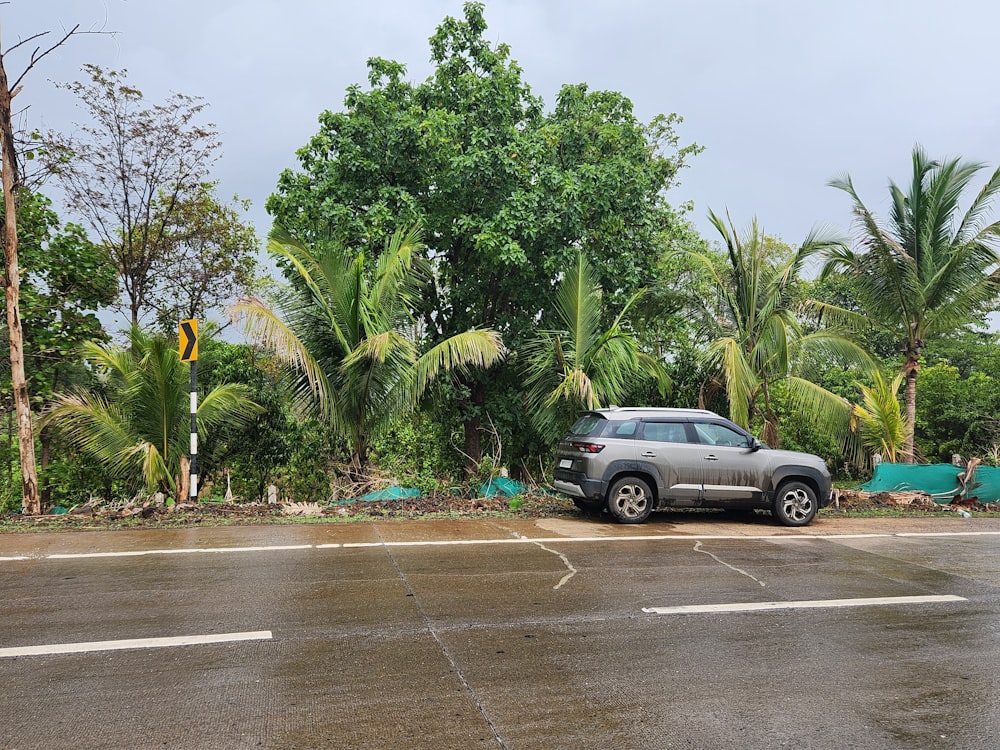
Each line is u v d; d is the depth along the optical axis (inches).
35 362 551.2
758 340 571.2
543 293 594.2
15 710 157.9
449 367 487.5
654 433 413.4
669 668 185.9
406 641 204.5
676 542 356.5
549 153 599.8
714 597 255.3
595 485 401.1
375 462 555.2
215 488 575.5
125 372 465.4
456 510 442.6
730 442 422.3
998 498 519.2
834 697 168.7
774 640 209.3
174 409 471.5
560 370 538.9
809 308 619.8
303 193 584.1
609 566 301.6
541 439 601.0
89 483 576.4
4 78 432.8
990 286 574.9
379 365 477.1
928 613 239.0
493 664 187.3
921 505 491.5
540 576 282.7
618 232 613.9
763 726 153.0
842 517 456.8
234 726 150.9
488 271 594.2
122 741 144.1
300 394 483.8
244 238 686.5
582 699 165.9
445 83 605.0
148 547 333.4
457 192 574.6
